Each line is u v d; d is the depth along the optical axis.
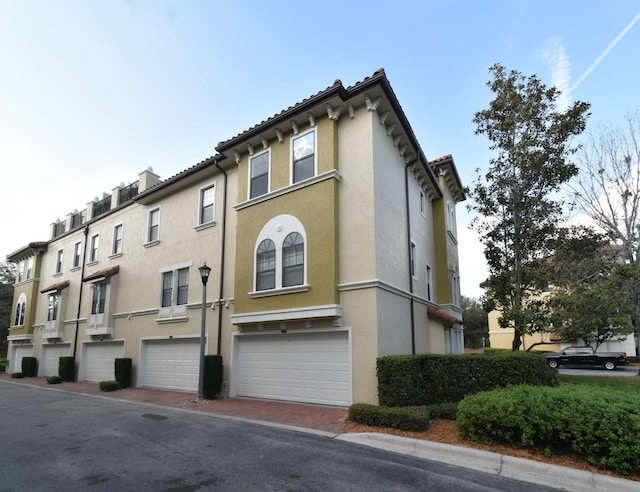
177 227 16.20
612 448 5.13
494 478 5.34
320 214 10.98
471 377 9.11
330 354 10.50
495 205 13.34
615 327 14.84
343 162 11.34
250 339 12.43
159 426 8.54
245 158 13.55
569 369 24.64
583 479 5.07
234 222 13.98
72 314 21.45
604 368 24.14
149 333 16.08
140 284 17.27
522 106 12.72
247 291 12.13
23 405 12.05
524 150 12.55
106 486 5.06
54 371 22.34
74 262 22.50
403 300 11.96
